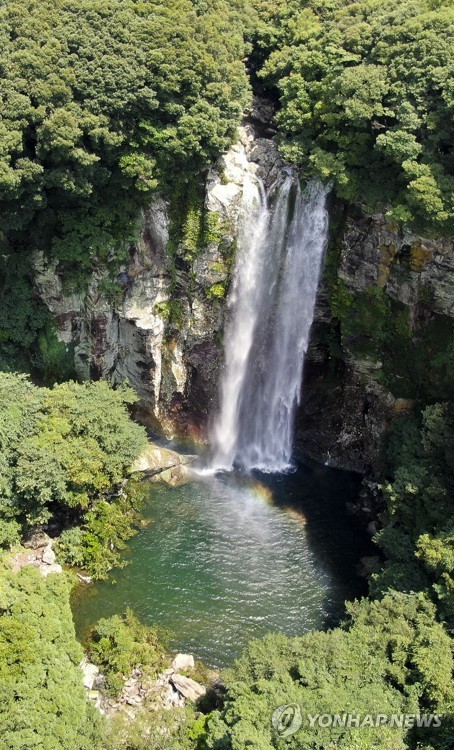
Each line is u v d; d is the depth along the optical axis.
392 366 46.00
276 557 41.91
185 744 29.12
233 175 44.19
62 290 45.19
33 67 37.38
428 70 38.34
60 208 43.09
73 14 38.75
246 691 27.59
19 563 36.91
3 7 38.97
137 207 43.72
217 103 42.03
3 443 37.00
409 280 43.16
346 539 43.91
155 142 40.69
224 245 44.84
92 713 29.45
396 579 35.09
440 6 41.56
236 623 36.91
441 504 36.38
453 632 30.39
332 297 46.78
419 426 43.44
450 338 43.41
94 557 39.28
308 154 44.34
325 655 29.03
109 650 33.78
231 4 48.66
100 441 40.06
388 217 39.00
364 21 44.53
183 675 33.31
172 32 39.72
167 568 40.28
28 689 27.47
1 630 29.23
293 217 46.28
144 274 45.31
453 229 37.91
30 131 38.78
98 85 38.34
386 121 41.31
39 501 37.06
